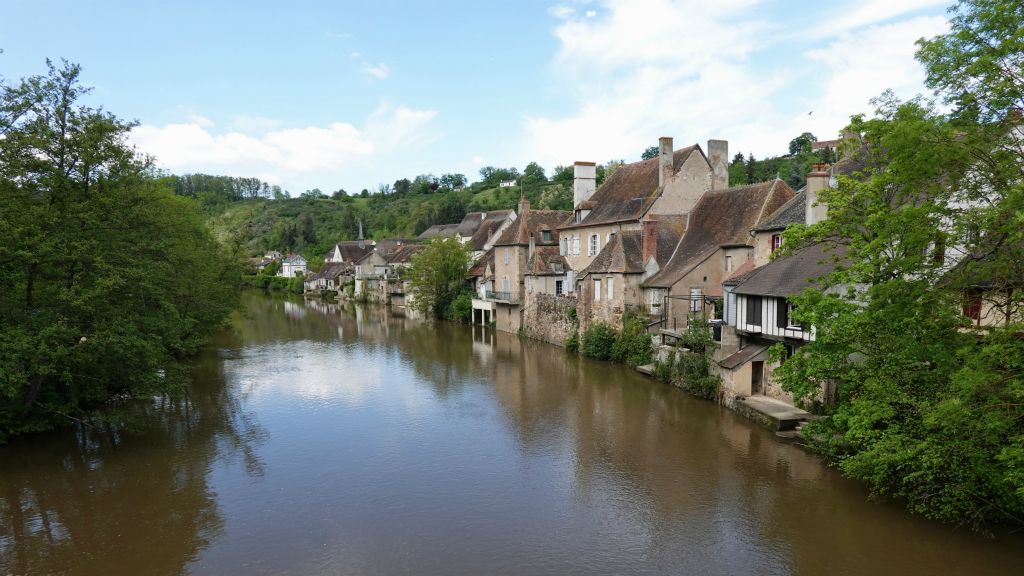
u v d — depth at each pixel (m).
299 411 24.25
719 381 23.62
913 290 12.70
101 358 19.98
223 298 37.31
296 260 107.06
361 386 28.56
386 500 15.73
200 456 19.12
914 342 13.17
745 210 30.09
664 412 22.84
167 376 22.12
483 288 51.31
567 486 16.41
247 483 16.97
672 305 28.92
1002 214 11.08
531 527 14.16
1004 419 11.02
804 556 12.66
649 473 17.09
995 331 11.44
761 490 15.78
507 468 17.78
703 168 36.56
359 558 12.92
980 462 12.02
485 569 12.41
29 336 17.38
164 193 26.42
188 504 15.64
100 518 14.88
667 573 12.17
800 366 16.14
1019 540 12.95
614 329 32.53
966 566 12.09
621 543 13.37
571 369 31.30
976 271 12.03
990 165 11.55
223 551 13.28
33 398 19.91
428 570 12.41
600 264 33.66
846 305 14.79
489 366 32.91
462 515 14.83
